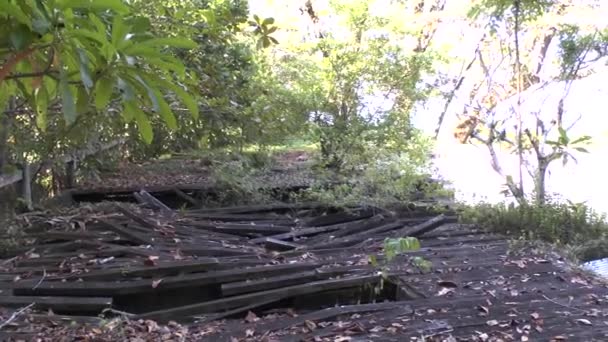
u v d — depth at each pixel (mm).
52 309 3787
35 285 4074
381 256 4863
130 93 1354
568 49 6184
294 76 7770
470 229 5902
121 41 1301
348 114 7711
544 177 6324
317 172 7930
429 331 3332
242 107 6664
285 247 5395
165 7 4105
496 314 3578
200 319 3832
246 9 5555
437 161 8250
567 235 5598
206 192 7664
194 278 4254
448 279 4266
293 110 7531
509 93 6895
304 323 3492
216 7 5051
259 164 8406
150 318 3732
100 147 7816
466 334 3291
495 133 6812
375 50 7566
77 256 4727
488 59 7285
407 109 7781
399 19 7867
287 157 10047
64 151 6625
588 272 4523
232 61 6277
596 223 5680
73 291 4043
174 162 9555
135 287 4117
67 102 1244
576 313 3584
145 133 1498
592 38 6102
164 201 7633
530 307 3691
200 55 5410
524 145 6613
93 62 1314
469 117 7371
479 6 6492
